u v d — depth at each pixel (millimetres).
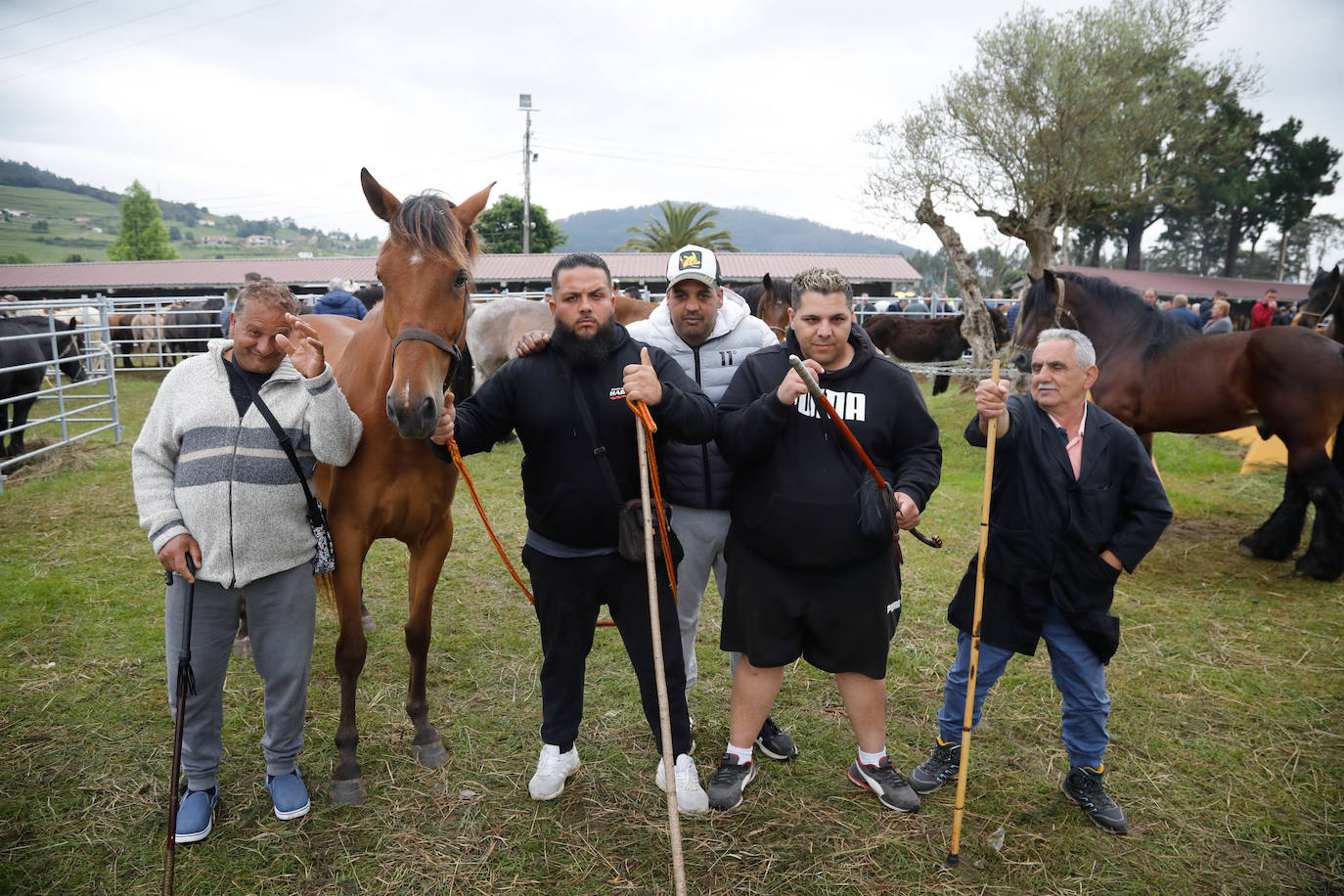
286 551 2297
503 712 3117
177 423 2215
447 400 2363
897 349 12734
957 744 2660
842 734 2990
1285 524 4934
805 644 2521
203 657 2293
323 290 22844
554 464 2316
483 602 4199
